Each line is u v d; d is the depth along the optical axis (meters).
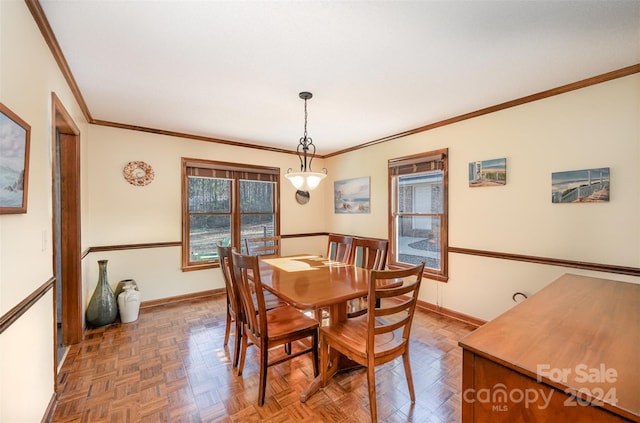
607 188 2.20
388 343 1.79
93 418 1.69
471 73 2.19
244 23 1.59
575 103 2.36
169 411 1.75
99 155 3.28
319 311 2.71
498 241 2.85
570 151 2.38
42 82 1.60
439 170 3.36
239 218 4.38
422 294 3.56
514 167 2.73
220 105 2.82
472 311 3.07
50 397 1.72
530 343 0.96
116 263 3.39
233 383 2.04
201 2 1.42
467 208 3.10
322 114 3.09
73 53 1.87
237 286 2.11
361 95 2.59
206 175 4.05
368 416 1.72
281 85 2.38
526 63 2.04
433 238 3.48
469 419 0.93
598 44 1.81
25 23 1.36
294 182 2.64
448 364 2.29
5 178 1.12
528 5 1.47
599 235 2.25
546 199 2.53
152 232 3.63
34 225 1.48
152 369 2.21
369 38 1.74
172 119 3.24
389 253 4.00
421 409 1.78
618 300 1.41
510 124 2.75
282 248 4.80
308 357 2.43
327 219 5.22
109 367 2.23
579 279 1.84
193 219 3.99
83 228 2.82
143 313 3.37
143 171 3.55
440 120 3.29
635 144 2.09
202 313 3.38
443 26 1.63
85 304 2.94
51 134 1.77
